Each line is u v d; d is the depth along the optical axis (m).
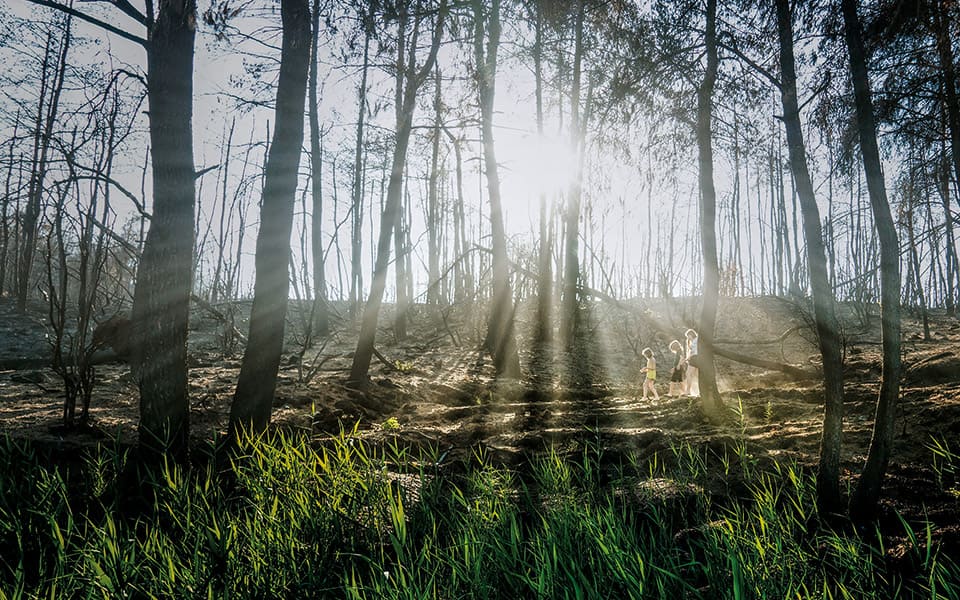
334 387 10.67
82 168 5.32
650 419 8.92
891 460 5.68
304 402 9.12
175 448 5.34
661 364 18.31
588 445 7.06
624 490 5.41
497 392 13.22
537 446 7.52
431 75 15.27
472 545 3.74
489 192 16.05
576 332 20.50
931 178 8.50
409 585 3.38
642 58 8.53
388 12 8.02
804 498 4.91
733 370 16.47
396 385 12.38
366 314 11.92
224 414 7.89
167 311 5.37
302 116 6.75
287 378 10.84
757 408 8.71
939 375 9.09
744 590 3.28
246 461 5.53
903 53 6.34
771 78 5.41
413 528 4.37
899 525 4.38
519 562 3.73
